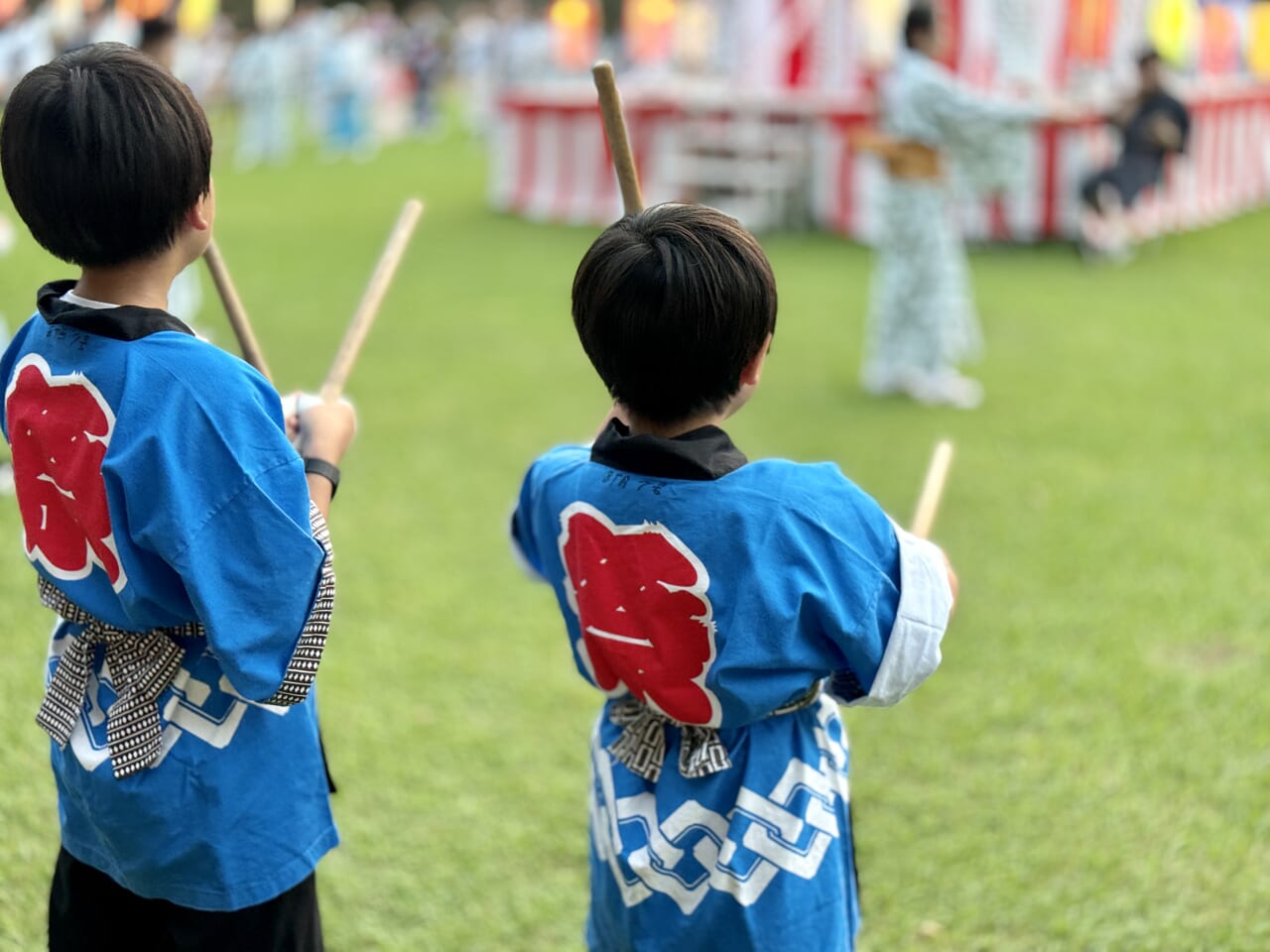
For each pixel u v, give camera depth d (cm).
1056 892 226
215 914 144
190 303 469
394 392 543
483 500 419
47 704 142
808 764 143
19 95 124
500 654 315
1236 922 216
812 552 131
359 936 214
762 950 138
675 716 138
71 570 135
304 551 130
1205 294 742
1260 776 258
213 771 137
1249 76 1154
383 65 1964
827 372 583
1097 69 940
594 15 1483
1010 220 911
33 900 217
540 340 639
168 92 127
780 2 976
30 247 388
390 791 256
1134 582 352
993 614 333
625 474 137
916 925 218
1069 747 271
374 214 1049
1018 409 522
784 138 953
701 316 127
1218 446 471
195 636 137
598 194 1012
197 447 126
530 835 244
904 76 524
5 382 143
